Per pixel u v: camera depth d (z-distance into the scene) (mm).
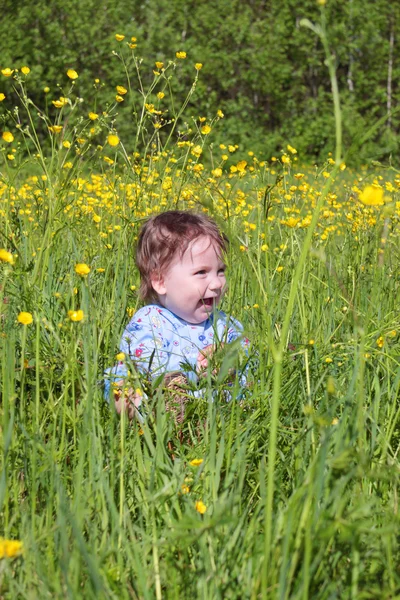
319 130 17266
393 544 1811
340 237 5441
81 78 15844
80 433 2086
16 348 2621
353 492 2000
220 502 1906
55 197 3160
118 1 16500
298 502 1686
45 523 1974
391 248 4078
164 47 16453
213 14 17188
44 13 16234
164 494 1968
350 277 3586
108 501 1894
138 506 2012
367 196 1632
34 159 3445
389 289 3564
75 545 1693
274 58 17562
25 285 2617
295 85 18203
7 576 1681
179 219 2943
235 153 16344
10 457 2059
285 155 4430
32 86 15781
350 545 1784
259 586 1669
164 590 1804
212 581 1701
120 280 3092
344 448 1691
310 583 1660
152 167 4293
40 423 2408
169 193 4008
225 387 2467
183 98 16328
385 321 3170
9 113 3611
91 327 2490
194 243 2887
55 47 16250
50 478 2012
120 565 1758
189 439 2553
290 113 18234
